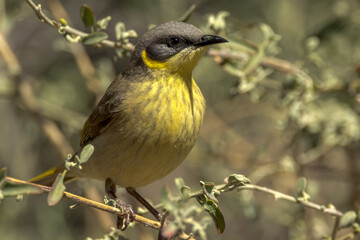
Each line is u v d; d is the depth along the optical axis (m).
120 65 14.07
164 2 13.16
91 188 11.37
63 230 11.84
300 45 12.36
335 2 12.92
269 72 10.13
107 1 14.05
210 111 13.59
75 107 13.04
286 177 12.28
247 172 12.97
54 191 5.63
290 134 11.09
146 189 14.22
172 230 5.48
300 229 10.63
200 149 12.31
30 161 12.58
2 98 12.44
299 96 10.10
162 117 7.96
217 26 9.61
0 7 11.61
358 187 11.31
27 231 11.95
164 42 8.39
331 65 12.16
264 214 11.91
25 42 13.93
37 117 12.01
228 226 12.80
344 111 11.20
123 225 8.09
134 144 8.02
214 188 6.42
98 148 8.39
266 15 13.30
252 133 13.76
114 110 8.20
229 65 9.91
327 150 11.11
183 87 8.27
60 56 13.46
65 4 14.21
